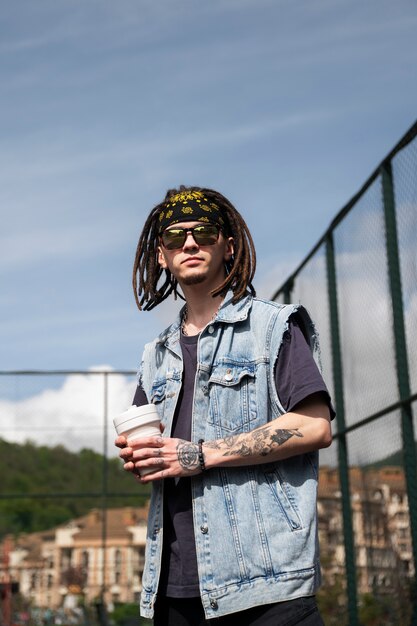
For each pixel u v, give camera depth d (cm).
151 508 217
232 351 219
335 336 617
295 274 713
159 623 213
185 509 212
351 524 592
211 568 204
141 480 208
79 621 1204
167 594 209
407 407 481
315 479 212
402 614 502
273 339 216
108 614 1173
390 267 500
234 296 223
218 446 206
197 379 219
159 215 237
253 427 212
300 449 205
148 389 236
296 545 202
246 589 200
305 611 199
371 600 555
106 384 1161
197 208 227
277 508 206
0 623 1258
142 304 253
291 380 212
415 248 464
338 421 613
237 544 203
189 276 226
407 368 484
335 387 614
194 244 225
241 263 227
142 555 1195
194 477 210
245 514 205
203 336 222
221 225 229
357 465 577
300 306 220
